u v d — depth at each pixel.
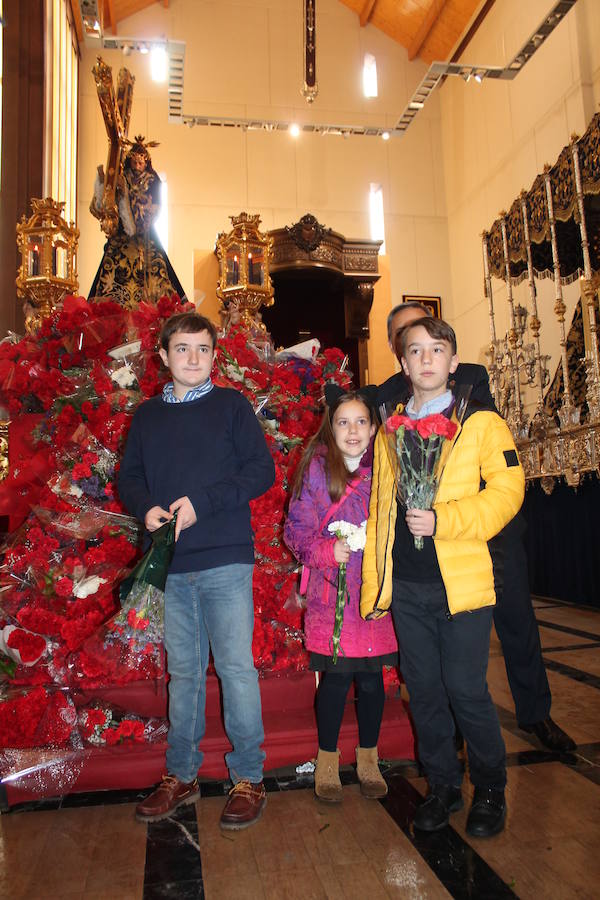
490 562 1.59
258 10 9.67
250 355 2.45
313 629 1.82
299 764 2.01
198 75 9.38
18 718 1.88
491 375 6.57
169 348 1.81
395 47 10.11
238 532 1.74
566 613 5.17
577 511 5.56
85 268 8.59
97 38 5.42
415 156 9.94
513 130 8.16
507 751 2.11
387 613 1.83
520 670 2.12
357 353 8.81
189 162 9.16
